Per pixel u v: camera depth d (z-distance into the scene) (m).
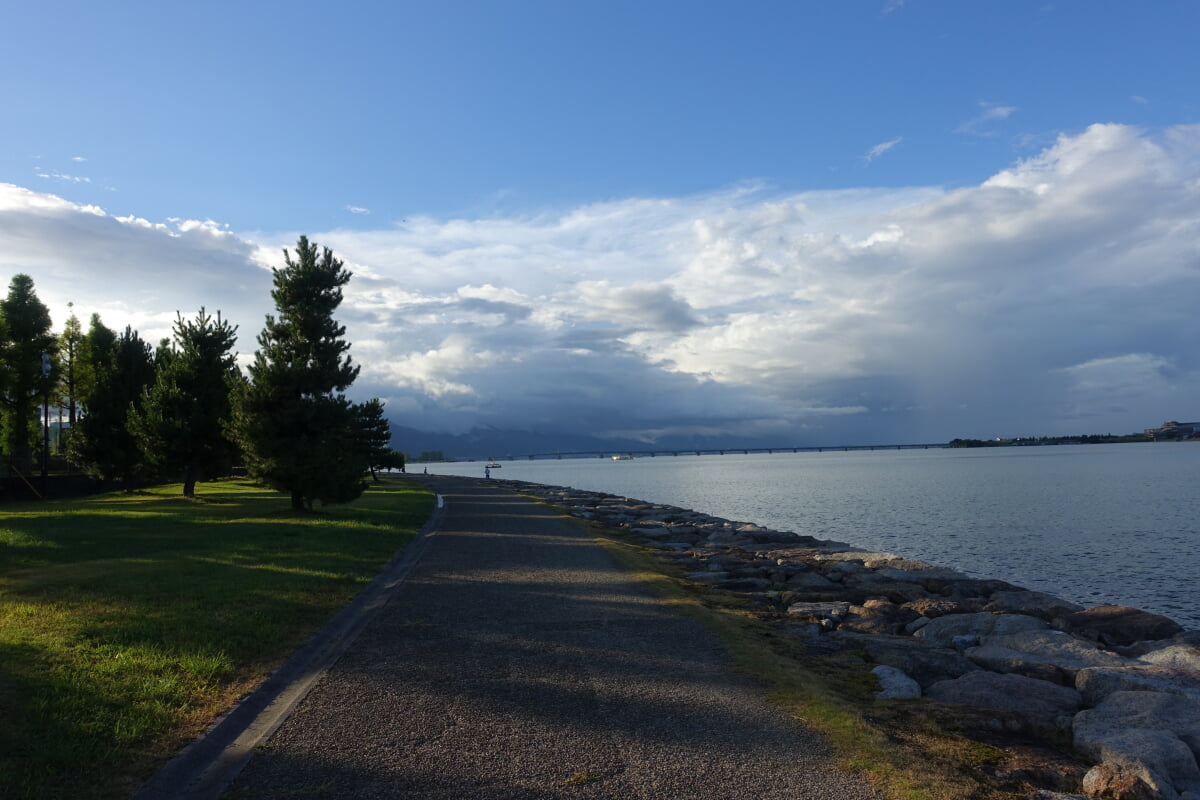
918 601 14.94
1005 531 34.19
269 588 11.71
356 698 6.82
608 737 5.82
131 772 5.06
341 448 26.52
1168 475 76.81
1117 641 13.14
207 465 33.91
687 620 10.35
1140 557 26.25
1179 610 18.42
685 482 101.12
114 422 37.22
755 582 15.55
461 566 15.57
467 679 7.41
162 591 11.19
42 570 13.28
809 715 6.35
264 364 25.52
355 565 14.84
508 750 5.55
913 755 5.60
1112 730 6.38
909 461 196.75
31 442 43.75
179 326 33.47
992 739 6.29
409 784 4.96
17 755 5.16
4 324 39.94
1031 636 10.73
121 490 40.28
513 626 9.87
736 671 7.75
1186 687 8.76
